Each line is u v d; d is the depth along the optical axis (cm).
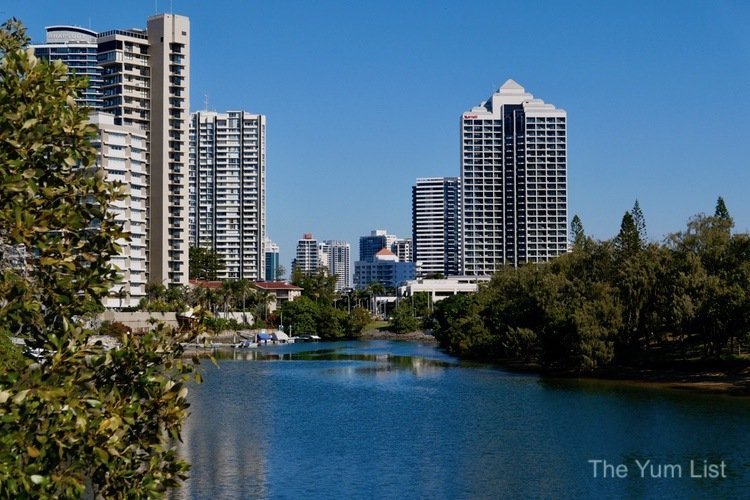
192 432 7462
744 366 11712
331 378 12450
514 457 6325
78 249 1909
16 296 1731
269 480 5619
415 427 7706
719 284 11469
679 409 8706
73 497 1633
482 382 11650
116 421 1695
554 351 12850
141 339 1925
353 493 5284
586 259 14700
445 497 5203
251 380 12144
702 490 5319
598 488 5403
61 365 1722
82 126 1881
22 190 1677
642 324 12669
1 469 1487
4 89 1800
